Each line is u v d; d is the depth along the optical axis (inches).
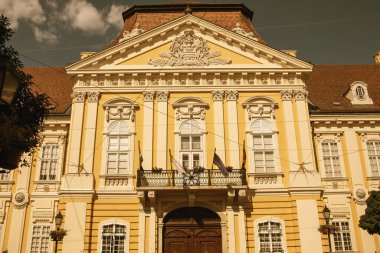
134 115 813.9
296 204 749.3
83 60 828.0
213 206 746.8
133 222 738.2
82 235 719.7
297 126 809.5
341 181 882.8
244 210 745.0
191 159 783.7
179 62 842.8
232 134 798.5
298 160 782.5
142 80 836.6
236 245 719.1
